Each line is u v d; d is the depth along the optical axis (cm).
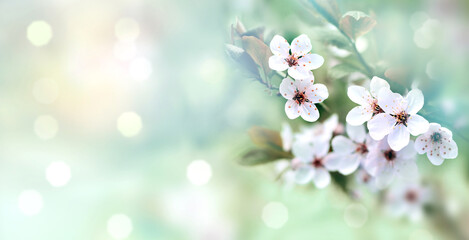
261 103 91
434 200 74
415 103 49
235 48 49
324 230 103
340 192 60
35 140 171
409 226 93
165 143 147
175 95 147
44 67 190
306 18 55
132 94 167
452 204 73
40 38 183
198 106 134
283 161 61
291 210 108
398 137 48
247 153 57
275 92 50
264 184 115
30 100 185
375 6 67
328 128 56
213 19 129
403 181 74
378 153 53
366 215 97
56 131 175
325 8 52
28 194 141
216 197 120
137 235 123
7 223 135
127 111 167
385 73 51
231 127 112
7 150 167
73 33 188
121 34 171
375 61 57
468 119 50
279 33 53
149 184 137
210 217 117
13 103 186
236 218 115
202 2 132
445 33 68
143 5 168
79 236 130
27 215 136
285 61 49
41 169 157
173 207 124
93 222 132
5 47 203
